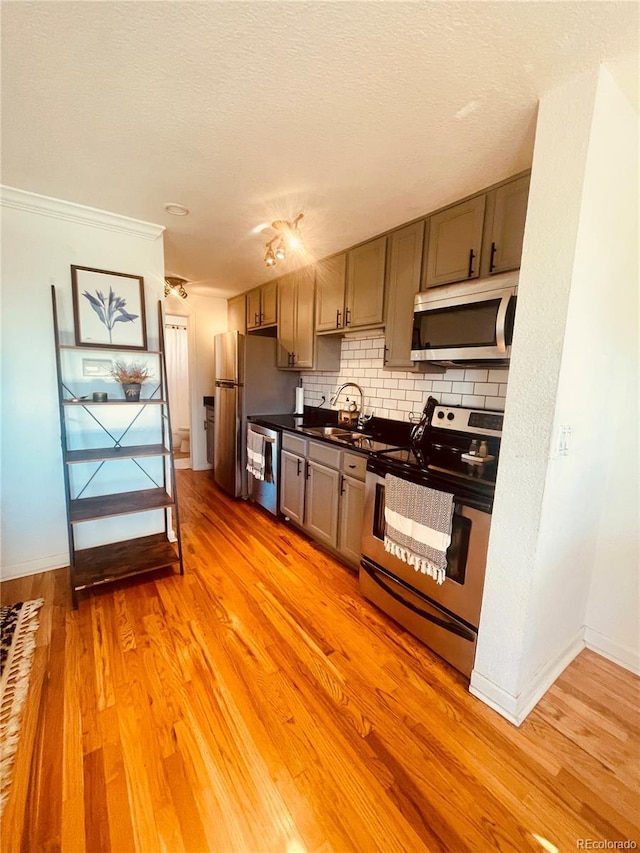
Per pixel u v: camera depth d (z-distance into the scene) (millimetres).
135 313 2391
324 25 984
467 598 1573
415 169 1666
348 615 2016
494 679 1474
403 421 2721
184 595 2148
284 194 1922
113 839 1026
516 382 1328
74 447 2354
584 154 1126
